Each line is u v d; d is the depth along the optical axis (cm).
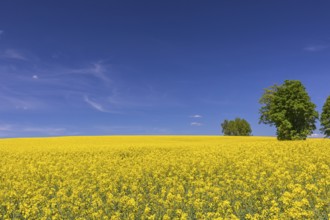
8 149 3456
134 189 1430
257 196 1254
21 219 1190
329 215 933
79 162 2392
